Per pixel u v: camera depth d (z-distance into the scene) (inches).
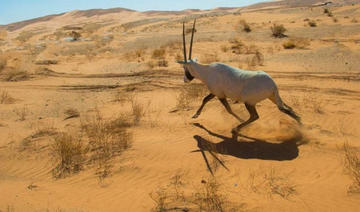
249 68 656.4
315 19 1667.1
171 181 246.1
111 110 440.1
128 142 316.5
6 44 1835.6
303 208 199.2
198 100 444.1
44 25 4121.6
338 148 277.6
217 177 246.1
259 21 1820.9
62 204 221.1
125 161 281.3
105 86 604.4
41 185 254.2
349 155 261.9
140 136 332.2
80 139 326.6
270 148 287.6
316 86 500.1
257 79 289.7
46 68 805.9
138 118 387.9
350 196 207.3
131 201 222.4
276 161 264.2
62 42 1573.6
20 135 359.9
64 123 397.4
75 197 232.4
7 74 757.9
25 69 807.1
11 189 247.9
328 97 437.7
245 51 885.2
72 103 504.1
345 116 356.8
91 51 1181.7
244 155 277.9
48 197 233.0
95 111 443.2
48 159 298.7
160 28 1931.6
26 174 276.4
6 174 278.4
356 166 239.6
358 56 724.0
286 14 2076.8
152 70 696.4
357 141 290.5
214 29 1571.1
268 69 648.4
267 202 207.9
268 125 338.6
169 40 1291.8
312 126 331.6
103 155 294.2
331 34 1140.5
